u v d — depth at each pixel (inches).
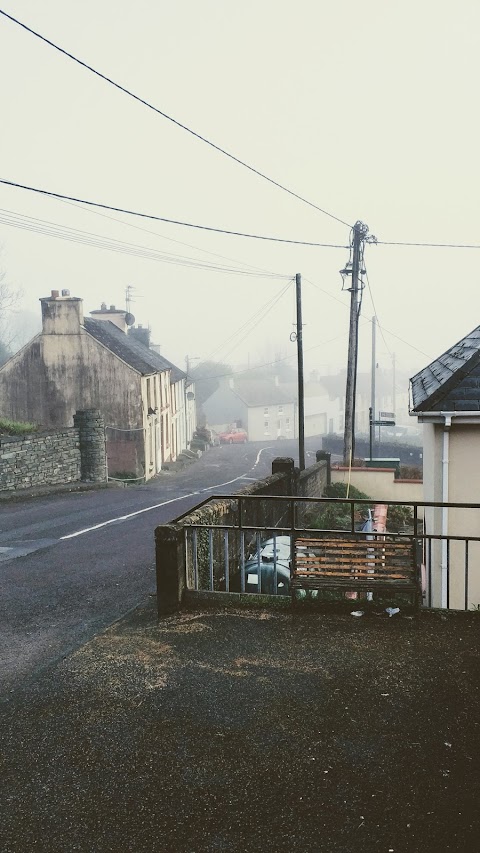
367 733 167.5
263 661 211.3
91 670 210.4
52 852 129.2
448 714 175.6
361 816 136.6
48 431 858.1
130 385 1334.9
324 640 225.3
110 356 1336.1
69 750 165.0
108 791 147.9
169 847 129.6
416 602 244.7
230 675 202.7
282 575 342.6
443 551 351.3
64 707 187.2
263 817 137.3
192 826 135.3
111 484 906.7
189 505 683.4
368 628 234.2
